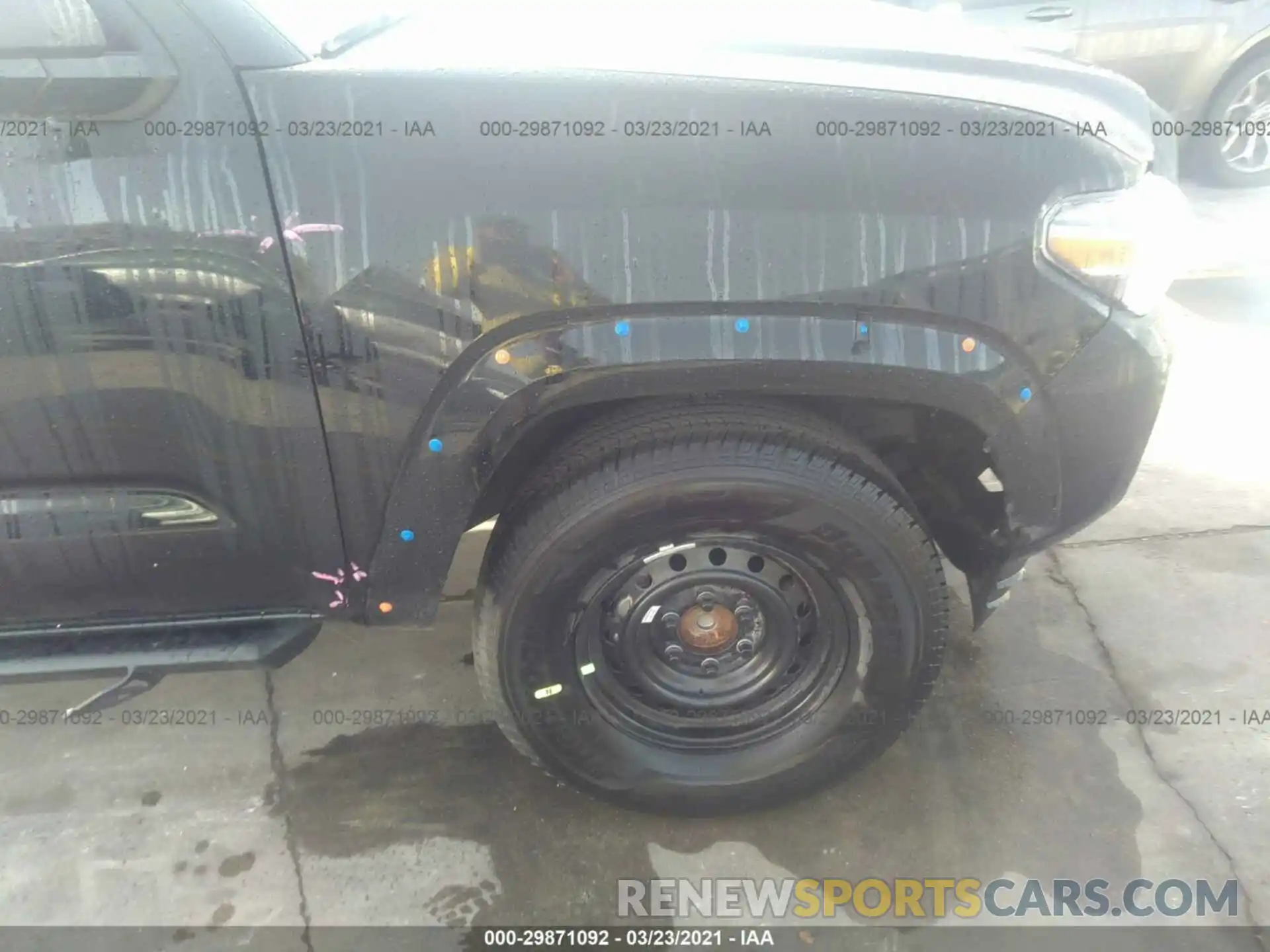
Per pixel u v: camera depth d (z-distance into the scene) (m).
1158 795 2.05
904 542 1.74
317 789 2.15
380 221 1.48
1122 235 1.62
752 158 1.52
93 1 1.38
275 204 1.46
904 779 2.11
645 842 2.00
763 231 1.53
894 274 1.56
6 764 2.23
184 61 1.42
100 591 1.78
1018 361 1.64
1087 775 2.10
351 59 1.51
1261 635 2.46
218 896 1.92
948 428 1.83
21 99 1.39
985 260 1.57
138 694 1.82
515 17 1.80
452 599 2.71
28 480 1.64
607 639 1.87
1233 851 1.93
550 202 1.49
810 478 1.66
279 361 1.54
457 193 1.48
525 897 1.90
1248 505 2.97
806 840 1.99
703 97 1.51
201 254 1.47
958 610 2.58
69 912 1.89
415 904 1.89
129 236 1.46
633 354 1.56
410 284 1.51
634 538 1.70
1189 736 2.19
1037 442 1.72
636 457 1.66
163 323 1.51
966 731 2.22
